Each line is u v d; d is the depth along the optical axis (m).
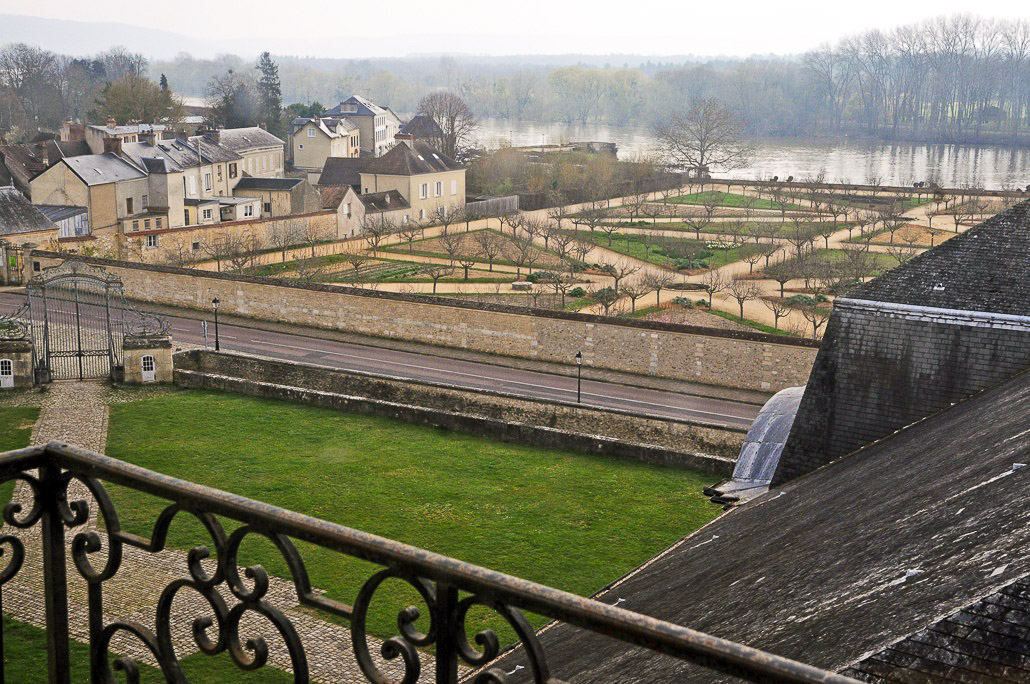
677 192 126.12
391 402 41.91
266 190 95.94
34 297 56.75
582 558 28.69
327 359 49.91
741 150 161.38
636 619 2.97
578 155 139.75
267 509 3.66
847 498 15.70
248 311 56.59
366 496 32.78
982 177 150.62
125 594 24.11
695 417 42.69
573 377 47.78
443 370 48.66
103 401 42.28
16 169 89.38
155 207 85.06
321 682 20.95
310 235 80.50
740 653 2.79
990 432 15.58
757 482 23.78
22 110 171.75
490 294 67.38
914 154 191.00
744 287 64.94
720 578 13.71
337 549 3.50
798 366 44.84
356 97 152.75
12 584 24.08
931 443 17.70
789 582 11.88
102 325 53.22
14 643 21.58
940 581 9.23
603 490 33.47
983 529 10.20
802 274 72.25
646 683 10.28
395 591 25.03
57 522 4.27
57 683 4.35
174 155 92.06
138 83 136.25
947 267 22.97
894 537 11.67
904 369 22.19
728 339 45.97
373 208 95.44
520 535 30.00
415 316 52.66
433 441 37.91
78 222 77.88
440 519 31.05
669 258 80.56
